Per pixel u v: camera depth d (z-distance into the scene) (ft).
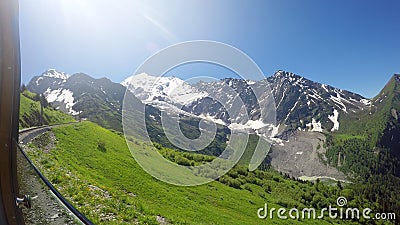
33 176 10.84
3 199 7.09
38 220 10.39
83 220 11.28
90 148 121.08
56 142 112.27
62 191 45.98
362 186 566.77
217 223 89.45
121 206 51.06
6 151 6.77
